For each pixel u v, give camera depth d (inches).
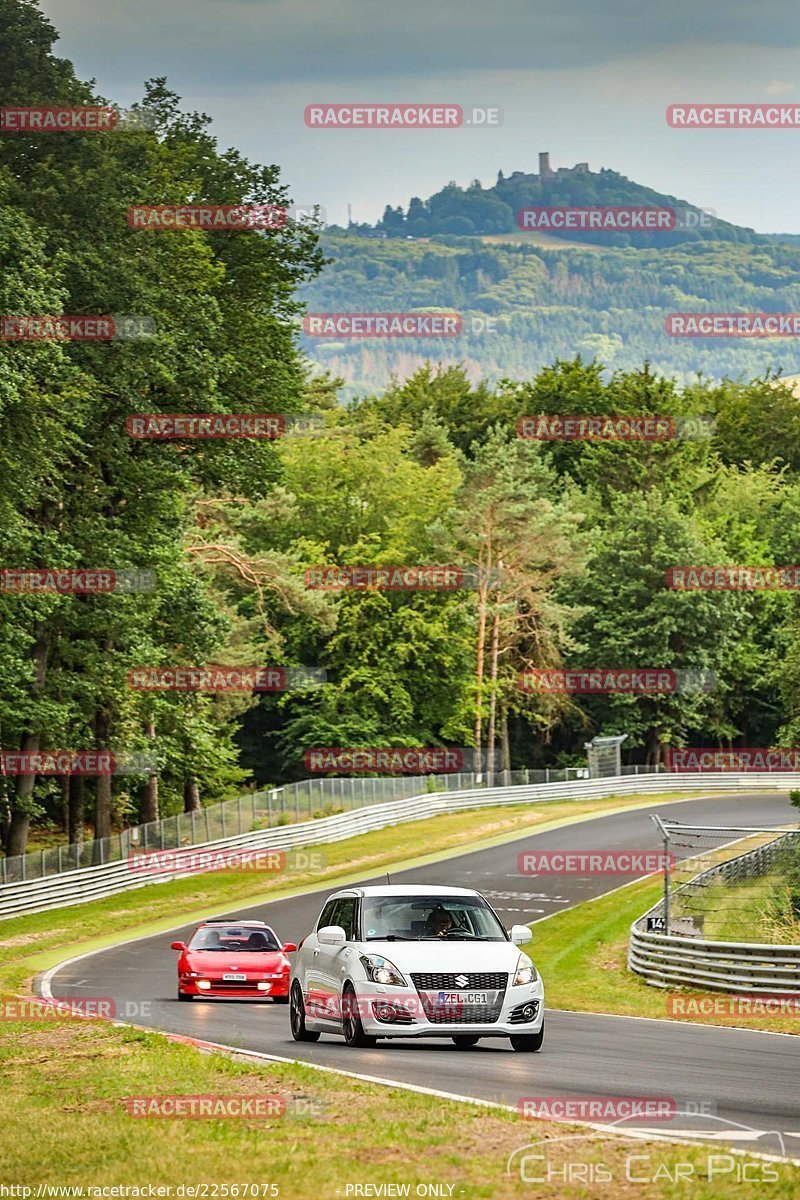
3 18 3912.4
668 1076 1440.7
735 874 3144.7
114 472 4483.3
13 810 4675.2
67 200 3949.3
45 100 3924.7
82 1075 1453.0
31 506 4065.0
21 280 3444.9
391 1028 1604.3
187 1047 1633.9
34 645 4537.4
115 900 4729.3
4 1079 1473.9
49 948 3855.8
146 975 3043.8
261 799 5930.1
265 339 4687.5
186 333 4190.5
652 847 5570.9
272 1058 1531.7
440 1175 950.4
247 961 2588.6
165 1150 1059.9
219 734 7249.0
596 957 3321.9
